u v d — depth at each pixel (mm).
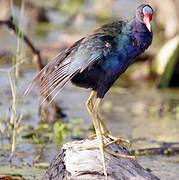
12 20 11336
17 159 9617
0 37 19891
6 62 17000
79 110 13492
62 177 7129
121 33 7438
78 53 7297
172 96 15484
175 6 19969
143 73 17219
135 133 11625
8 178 8414
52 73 7359
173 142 11016
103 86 7391
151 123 12547
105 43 7297
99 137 7176
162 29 21219
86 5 26859
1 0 21062
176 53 16844
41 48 18719
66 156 7418
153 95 15547
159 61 17031
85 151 7438
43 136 11133
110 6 25188
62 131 11047
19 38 10531
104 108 13852
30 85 7855
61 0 26047
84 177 6996
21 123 10914
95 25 23641
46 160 9609
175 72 16812
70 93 15398
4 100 13141
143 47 7566
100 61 7305
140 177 7238
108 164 7238
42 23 23750
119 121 12625
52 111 12688
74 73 7176
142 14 7484
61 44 19203
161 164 9742
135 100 14891
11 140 10609
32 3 23391
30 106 13172
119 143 7820
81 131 11609
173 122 12734
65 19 24375
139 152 10328
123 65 7426
